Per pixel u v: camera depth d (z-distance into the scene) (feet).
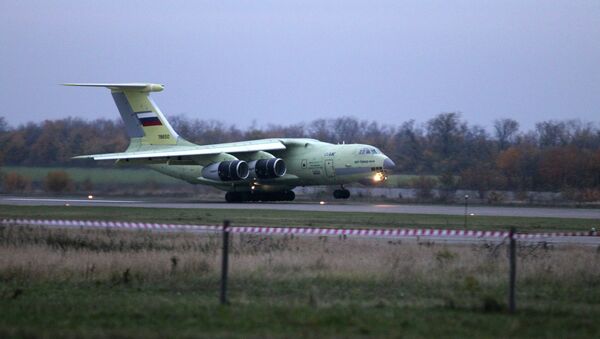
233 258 296.10
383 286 252.21
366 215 546.26
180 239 366.43
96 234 389.60
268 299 226.99
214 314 200.75
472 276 255.91
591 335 185.06
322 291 241.76
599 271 272.92
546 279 264.11
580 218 533.14
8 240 355.77
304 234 405.80
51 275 267.59
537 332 187.21
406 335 181.16
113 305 214.07
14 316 198.59
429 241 372.79
